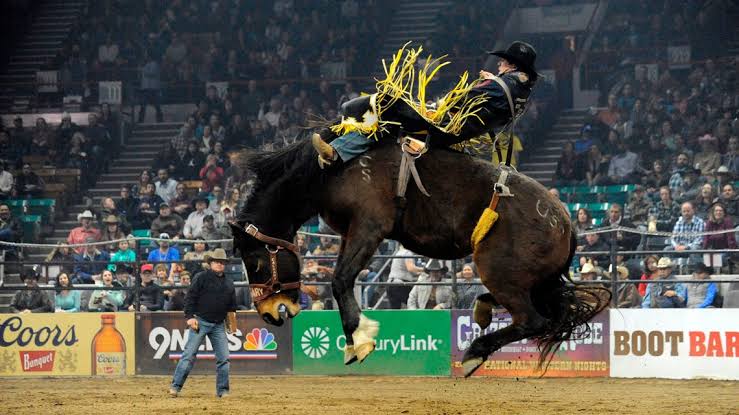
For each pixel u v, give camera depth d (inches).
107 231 885.8
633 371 638.5
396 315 672.4
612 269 639.8
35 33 1339.8
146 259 833.5
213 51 1222.9
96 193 1091.9
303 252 775.7
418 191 356.8
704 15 1120.2
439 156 361.4
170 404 478.6
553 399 496.7
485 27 1178.6
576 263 744.3
